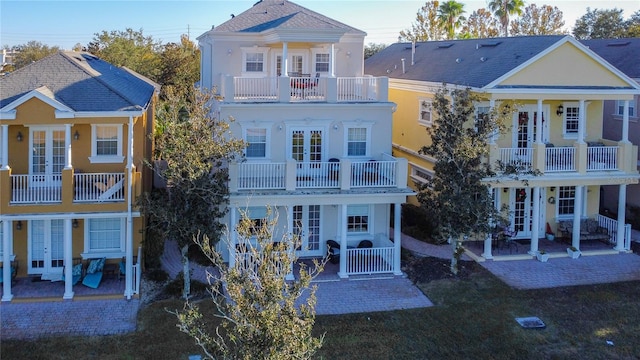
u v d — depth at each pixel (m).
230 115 23.59
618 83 25.42
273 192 22.39
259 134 24.06
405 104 31.05
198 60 57.00
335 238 25.02
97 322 19.02
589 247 26.67
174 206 20.09
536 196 25.17
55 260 22.45
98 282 21.34
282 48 26.98
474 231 22.55
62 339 17.88
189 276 21.42
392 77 33.03
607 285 22.78
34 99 19.95
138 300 20.58
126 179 20.73
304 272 12.85
